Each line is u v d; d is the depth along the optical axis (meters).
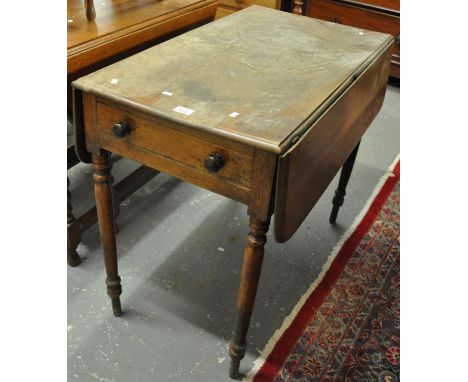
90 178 2.01
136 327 1.41
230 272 1.63
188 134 0.97
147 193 1.97
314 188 1.10
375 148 2.43
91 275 1.57
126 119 1.03
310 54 1.30
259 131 0.91
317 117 1.01
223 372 1.30
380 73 1.43
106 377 1.27
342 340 1.42
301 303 1.53
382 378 1.32
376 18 2.81
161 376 1.28
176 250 1.70
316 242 1.80
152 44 1.58
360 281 1.64
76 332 1.38
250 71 1.17
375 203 2.03
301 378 1.30
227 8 2.89
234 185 0.97
